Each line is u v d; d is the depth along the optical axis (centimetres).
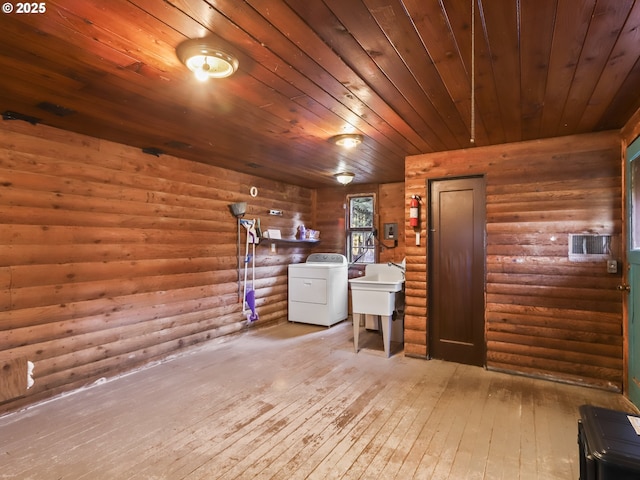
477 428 241
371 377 331
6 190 266
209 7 147
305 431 238
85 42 171
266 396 291
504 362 341
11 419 254
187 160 407
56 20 153
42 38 167
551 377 321
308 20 157
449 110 258
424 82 214
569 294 316
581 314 311
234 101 242
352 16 154
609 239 303
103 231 326
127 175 347
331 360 378
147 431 238
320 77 208
